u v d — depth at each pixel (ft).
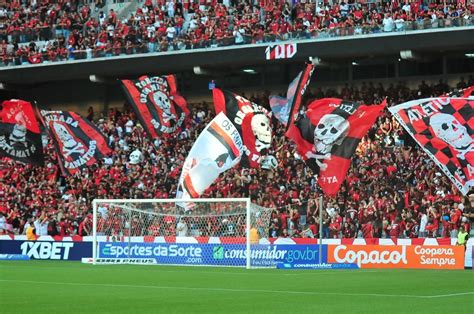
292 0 296.51
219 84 323.57
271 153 259.60
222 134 205.57
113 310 88.07
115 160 289.12
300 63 308.60
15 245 233.96
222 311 86.84
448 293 110.22
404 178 230.68
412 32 260.62
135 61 300.20
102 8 334.85
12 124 247.70
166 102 253.65
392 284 127.34
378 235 207.21
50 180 282.36
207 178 205.57
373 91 281.54
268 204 228.84
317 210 215.10
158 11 312.09
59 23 323.57
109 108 340.80
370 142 252.83
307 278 141.69
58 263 204.03
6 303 96.27
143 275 151.02
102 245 212.84
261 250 195.31
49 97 351.25
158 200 192.13
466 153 180.14
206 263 198.08
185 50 292.20
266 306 92.02
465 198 211.82
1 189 277.03
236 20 293.84
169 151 282.36
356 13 276.41
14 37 323.57
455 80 286.87
